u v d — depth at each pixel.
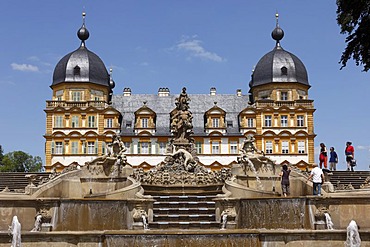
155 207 25.94
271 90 91.44
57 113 88.06
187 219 24.28
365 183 36.09
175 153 35.94
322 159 34.00
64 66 91.56
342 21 30.77
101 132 88.00
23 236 18.64
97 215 22.53
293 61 92.69
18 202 22.81
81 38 95.81
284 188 28.69
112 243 18.81
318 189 25.61
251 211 23.22
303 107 88.25
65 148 87.44
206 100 95.69
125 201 22.73
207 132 89.00
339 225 22.44
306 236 18.84
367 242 18.73
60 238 18.78
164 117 91.88
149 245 18.83
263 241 18.86
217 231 19.09
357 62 31.08
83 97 90.62
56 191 31.08
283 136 88.00
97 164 32.50
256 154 34.31
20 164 119.00
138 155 87.62
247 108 89.25
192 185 31.52
